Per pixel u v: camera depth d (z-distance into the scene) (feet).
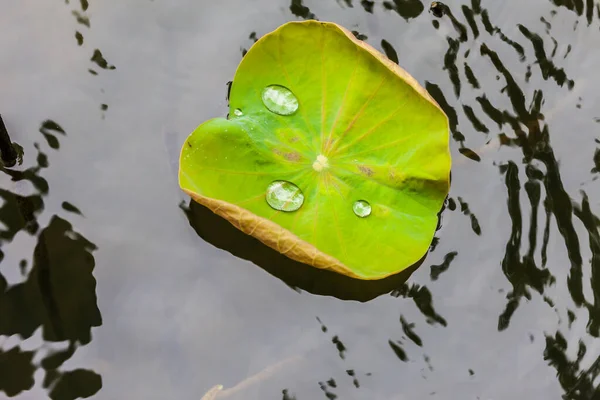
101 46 5.11
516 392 4.86
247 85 5.01
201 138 4.93
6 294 4.87
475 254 4.97
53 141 5.00
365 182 4.98
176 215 4.96
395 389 4.85
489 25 5.20
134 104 5.05
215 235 4.95
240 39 5.14
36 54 5.08
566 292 4.95
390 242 4.93
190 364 4.84
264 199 4.94
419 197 4.98
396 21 5.19
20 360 4.83
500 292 4.94
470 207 5.01
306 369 4.85
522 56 5.17
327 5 5.19
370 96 4.99
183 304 4.89
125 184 4.98
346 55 4.99
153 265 4.92
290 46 4.99
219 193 4.92
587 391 4.87
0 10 5.13
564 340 4.91
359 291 4.93
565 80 5.16
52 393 4.81
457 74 5.14
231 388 4.83
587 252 4.99
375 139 5.00
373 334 4.89
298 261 4.94
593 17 5.23
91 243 4.92
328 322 4.90
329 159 4.99
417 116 4.97
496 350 4.90
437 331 4.91
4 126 4.92
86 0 5.16
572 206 5.03
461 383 4.86
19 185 4.96
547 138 5.09
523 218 5.01
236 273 4.92
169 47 5.12
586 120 5.12
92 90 5.06
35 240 4.92
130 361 4.84
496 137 5.09
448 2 5.22
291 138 4.99
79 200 4.96
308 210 4.94
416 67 5.14
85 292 4.89
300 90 5.02
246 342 4.87
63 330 4.86
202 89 5.07
